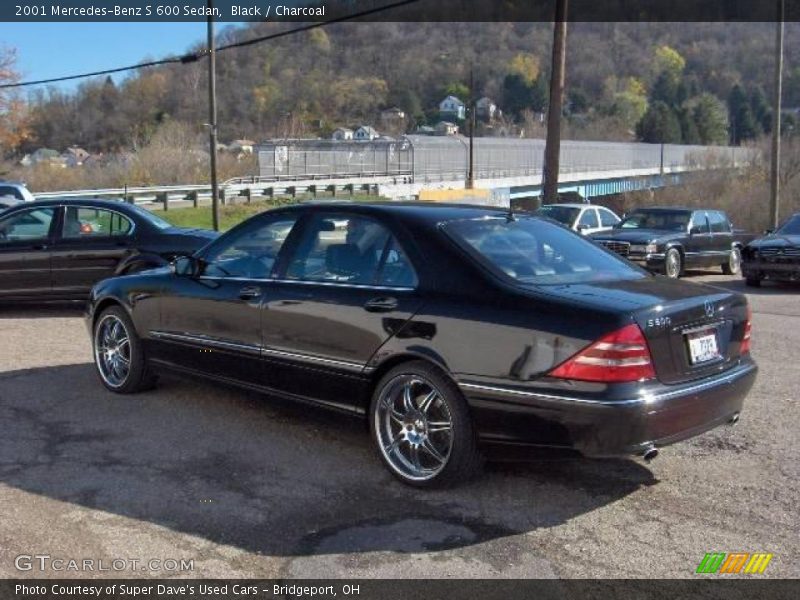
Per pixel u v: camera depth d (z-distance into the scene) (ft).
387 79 400.47
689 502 15.46
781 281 53.01
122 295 21.95
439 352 15.44
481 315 15.12
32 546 13.50
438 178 227.20
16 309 37.50
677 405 14.58
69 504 15.15
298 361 17.75
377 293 16.61
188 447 18.26
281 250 18.80
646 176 279.08
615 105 411.13
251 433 19.24
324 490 15.90
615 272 17.42
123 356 22.49
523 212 19.22
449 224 17.03
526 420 14.66
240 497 15.53
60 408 21.17
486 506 15.20
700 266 59.47
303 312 17.60
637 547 13.64
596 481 16.43
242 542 13.71
